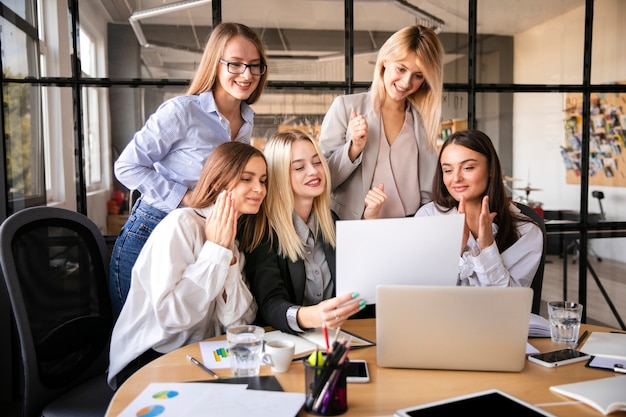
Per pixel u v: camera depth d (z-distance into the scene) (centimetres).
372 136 227
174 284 155
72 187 236
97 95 235
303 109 249
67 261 170
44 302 158
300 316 150
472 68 257
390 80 219
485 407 100
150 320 160
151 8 236
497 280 178
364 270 140
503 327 124
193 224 164
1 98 225
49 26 228
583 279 271
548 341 148
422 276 141
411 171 233
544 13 260
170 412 102
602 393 110
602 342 145
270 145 189
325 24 248
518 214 205
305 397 108
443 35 255
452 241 139
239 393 110
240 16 243
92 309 176
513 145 263
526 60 261
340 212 230
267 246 179
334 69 250
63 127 233
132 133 240
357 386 118
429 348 126
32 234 158
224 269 155
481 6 256
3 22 223
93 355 175
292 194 187
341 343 106
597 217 270
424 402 110
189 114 206
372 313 202
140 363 167
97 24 233
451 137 204
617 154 269
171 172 210
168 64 240
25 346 147
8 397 228
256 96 221
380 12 251
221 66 205
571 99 264
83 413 149
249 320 169
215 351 139
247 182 170
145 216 204
